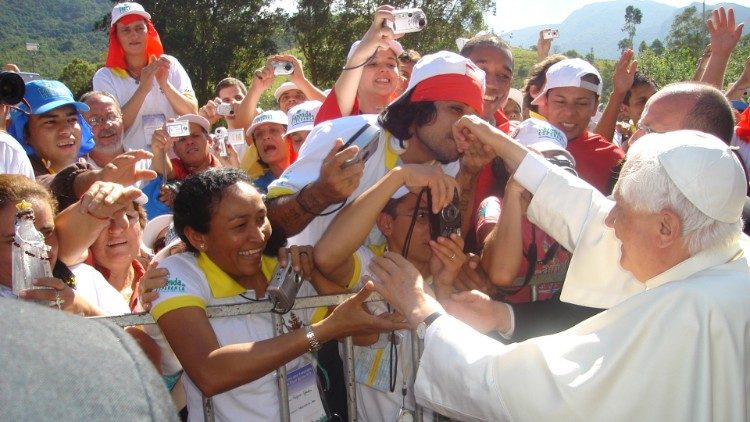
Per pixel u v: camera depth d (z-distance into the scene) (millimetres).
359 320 2162
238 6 31453
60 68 97938
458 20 30078
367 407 2697
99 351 707
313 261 2309
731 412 1759
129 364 720
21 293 2150
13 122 3904
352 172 2268
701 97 2662
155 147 4438
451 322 2162
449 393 2086
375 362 2645
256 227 2244
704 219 1834
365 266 2551
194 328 2119
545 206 2402
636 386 1774
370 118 2738
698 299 1764
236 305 2242
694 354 1744
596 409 1815
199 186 2229
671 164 1841
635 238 1935
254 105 5707
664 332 1767
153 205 4355
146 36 5582
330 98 3969
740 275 1842
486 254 2611
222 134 5562
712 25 4234
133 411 681
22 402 619
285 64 5648
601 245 2316
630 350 1791
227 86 6730
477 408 2020
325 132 2658
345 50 30422
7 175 2414
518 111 5484
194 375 2061
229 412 2336
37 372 647
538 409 1878
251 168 5172
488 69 4043
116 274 3021
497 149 2465
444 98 2598
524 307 2627
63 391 646
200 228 2232
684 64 22672
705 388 1733
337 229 2305
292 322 2494
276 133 4992
